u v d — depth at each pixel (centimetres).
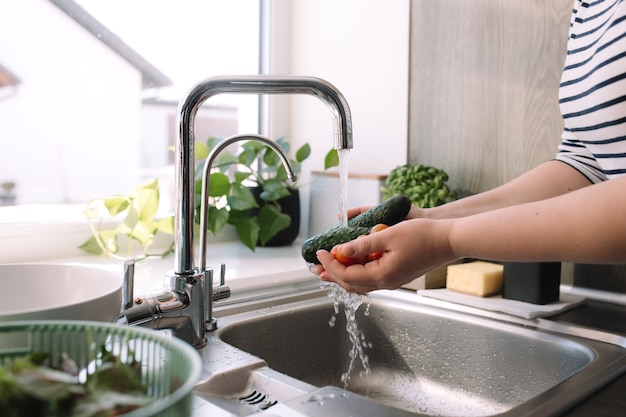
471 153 121
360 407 61
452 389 98
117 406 38
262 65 157
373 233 68
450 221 68
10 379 36
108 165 133
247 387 71
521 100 113
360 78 141
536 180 94
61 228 123
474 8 119
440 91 125
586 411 61
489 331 94
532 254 63
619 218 57
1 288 70
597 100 84
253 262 125
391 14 133
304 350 102
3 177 118
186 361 40
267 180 138
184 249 78
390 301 108
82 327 46
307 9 154
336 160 138
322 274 74
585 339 86
